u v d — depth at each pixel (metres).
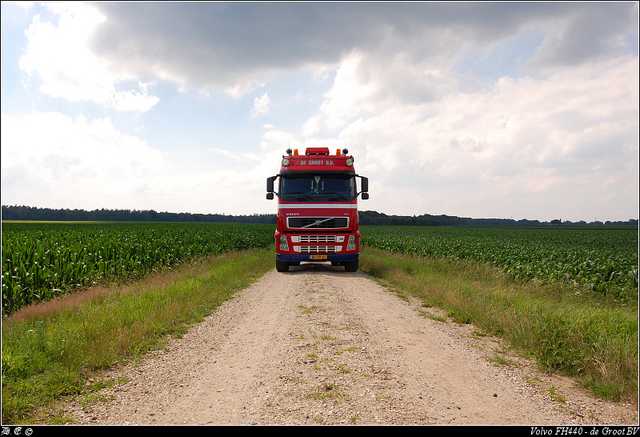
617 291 10.42
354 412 3.78
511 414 3.83
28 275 9.00
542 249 20.31
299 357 5.34
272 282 12.20
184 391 4.29
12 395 3.98
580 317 6.89
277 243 14.75
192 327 6.96
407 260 18.16
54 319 6.90
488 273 13.25
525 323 6.53
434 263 15.88
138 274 12.44
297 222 14.48
